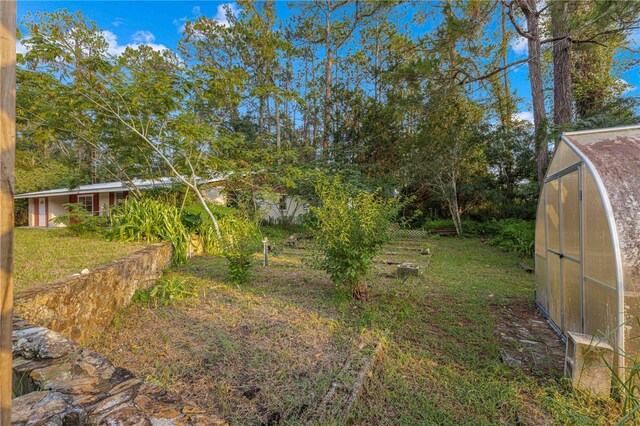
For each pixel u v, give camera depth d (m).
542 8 8.55
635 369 1.98
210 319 3.58
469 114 14.12
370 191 11.06
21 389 1.53
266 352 2.79
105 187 13.48
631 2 6.86
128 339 3.11
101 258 4.33
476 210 14.50
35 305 2.54
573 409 2.08
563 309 3.29
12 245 0.84
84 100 6.27
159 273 5.44
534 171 13.56
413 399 2.21
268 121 16.94
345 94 12.90
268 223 13.85
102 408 1.22
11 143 0.82
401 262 7.39
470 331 3.42
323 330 3.29
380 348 2.90
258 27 11.62
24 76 5.77
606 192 2.45
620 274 2.24
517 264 7.11
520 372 2.56
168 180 11.11
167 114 6.88
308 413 1.99
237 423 1.90
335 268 4.23
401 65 10.55
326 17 14.36
